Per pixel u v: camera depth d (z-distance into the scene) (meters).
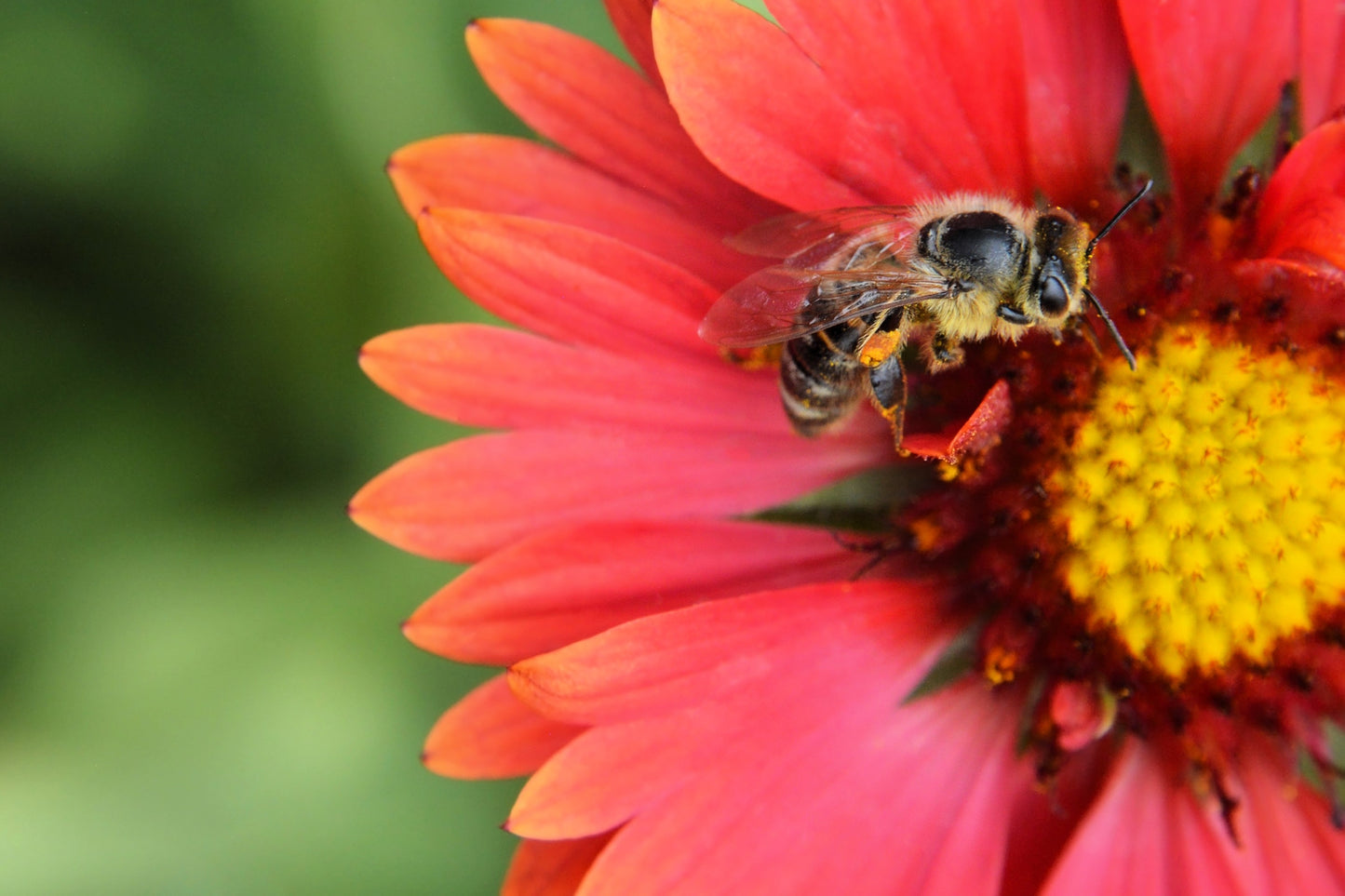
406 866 0.14
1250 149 0.13
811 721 0.12
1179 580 0.13
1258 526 0.12
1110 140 0.13
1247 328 0.13
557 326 0.12
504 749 0.12
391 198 0.14
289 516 0.15
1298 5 0.12
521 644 0.12
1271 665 0.13
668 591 0.12
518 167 0.13
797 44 0.12
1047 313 0.12
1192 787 0.13
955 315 0.12
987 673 0.13
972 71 0.12
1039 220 0.12
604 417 0.12
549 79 0.12
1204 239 0.13
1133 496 0.13
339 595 0.14
